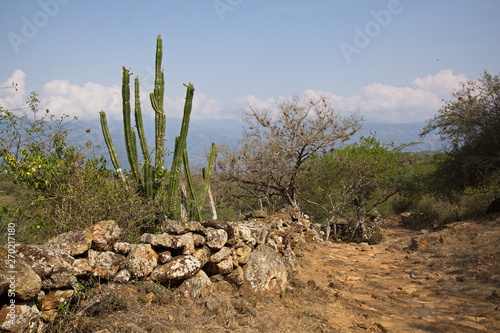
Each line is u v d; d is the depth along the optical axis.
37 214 6.91
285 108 18.73
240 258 7.29
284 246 10.56
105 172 8.41
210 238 6.65
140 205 8.02
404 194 24.23
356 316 6.95
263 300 6.96
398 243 16.36
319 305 7.35
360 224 22.30
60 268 4.13
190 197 10.12
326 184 21.56
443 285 9.30
